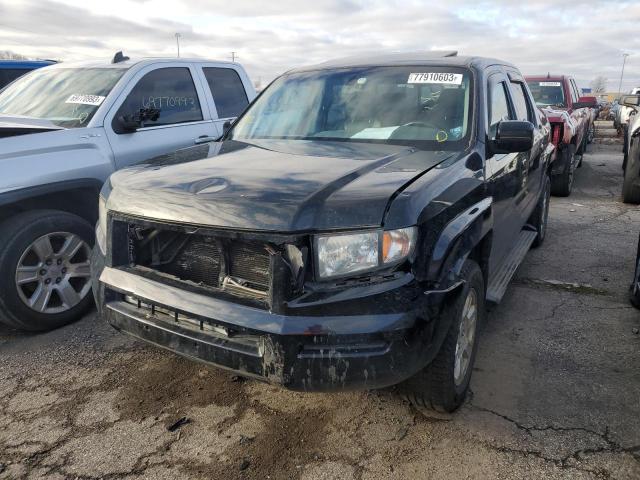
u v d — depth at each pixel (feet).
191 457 8.62
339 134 11.88
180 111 17.46
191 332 8.16
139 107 15.92
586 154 49.49
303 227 7.45
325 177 8.52
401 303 7.58
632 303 14.42
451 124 11.20
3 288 11.87
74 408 9.90
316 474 8.23
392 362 7.54
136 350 12.06
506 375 10.96
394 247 7.64
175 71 17.63
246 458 8.59
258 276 7.91
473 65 12.22
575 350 11.99
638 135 25.82
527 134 10.57
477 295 9.87
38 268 12.48
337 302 7.41
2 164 11.96
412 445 8.87
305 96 13.16
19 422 9.50
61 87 16.46
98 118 14.64
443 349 8.61
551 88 36.70
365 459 8.56
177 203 8.32
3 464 8.45
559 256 18.86
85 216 14.14
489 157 11.06
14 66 30.68
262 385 10.64
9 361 11.60
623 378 10.81
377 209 7.64
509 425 9.33
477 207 9.69
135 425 9.42
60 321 13.00
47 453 8.71
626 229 22.52
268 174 8.86
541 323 13.39
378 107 12.03
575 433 9.09
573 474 8.14
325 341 7.38
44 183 12.48
